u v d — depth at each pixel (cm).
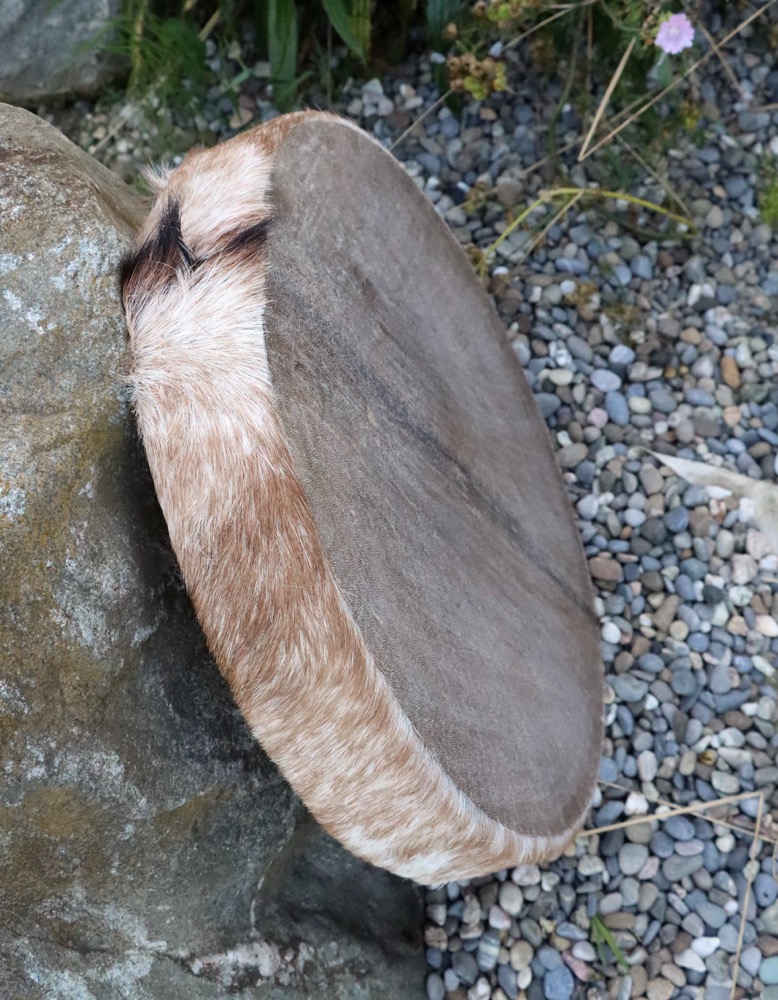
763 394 85
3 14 88
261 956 55
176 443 46
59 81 93
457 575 59
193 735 51
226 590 45
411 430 60
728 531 81
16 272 49
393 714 47
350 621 46
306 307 53
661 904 70
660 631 78
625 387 86
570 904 70
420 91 96
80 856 48
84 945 49
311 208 56
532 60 93
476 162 93
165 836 50
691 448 84
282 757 46
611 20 86
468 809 51
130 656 48
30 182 50
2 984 46
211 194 51
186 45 89
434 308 68
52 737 45
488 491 67
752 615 79
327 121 59
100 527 47
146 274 49
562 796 62
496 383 74
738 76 96
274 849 56
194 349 47
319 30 96
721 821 72
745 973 68
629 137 92
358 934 62
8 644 44
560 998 67
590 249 90
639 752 74
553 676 65
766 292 89
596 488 83
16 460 45
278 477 45
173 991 51
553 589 70
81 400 47
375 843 49
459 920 70
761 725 75
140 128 94
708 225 91
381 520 54
